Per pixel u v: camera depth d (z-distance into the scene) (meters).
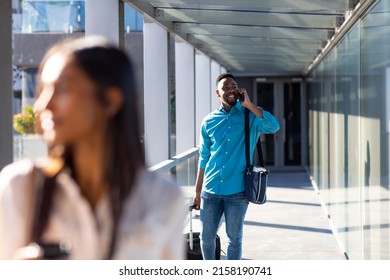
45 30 13.27
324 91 12.94
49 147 1.86
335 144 10.19
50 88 1.80
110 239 1.82
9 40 4.41
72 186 1.81
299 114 21.89
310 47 11.76
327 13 7.83
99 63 1.78
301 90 21.80
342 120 9.01
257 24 8.66
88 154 1.82
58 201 1.81
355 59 7.36
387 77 5.07
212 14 8.35
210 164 6.18
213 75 18.02
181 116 13.01
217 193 6.13
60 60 1.80
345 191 8.54
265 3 6.94
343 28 8.13
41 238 1.80
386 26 5.16
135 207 1.85
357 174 7.11
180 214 1.92
